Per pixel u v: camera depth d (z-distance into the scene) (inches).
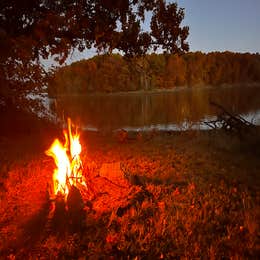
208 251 208.8
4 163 431.5
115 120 1176.8
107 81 2267.5
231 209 268.5
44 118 703.1
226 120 619.8
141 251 213.9
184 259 201.6
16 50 584.7
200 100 2107.5
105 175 345.4
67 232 239.6
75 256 212.5
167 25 750.5
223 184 326.0
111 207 277.7
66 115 1144.8
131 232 234.2
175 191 305.6
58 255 213.8
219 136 563.5
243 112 1164.5
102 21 690.2
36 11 662.5
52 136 639.1
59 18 625.9
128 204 274.2
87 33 713.0
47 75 679.1
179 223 246.4
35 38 649.0
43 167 400.5
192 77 3513.8
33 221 257.6
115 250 217.0
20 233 243.4
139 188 310.5
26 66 636.7
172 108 1638.8
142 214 262.1
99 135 690.8
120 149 509.7
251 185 326.6
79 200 254.7
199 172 375.2
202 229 237.1
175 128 895.7
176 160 430.9
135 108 1720.0
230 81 3841.0
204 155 457.1
